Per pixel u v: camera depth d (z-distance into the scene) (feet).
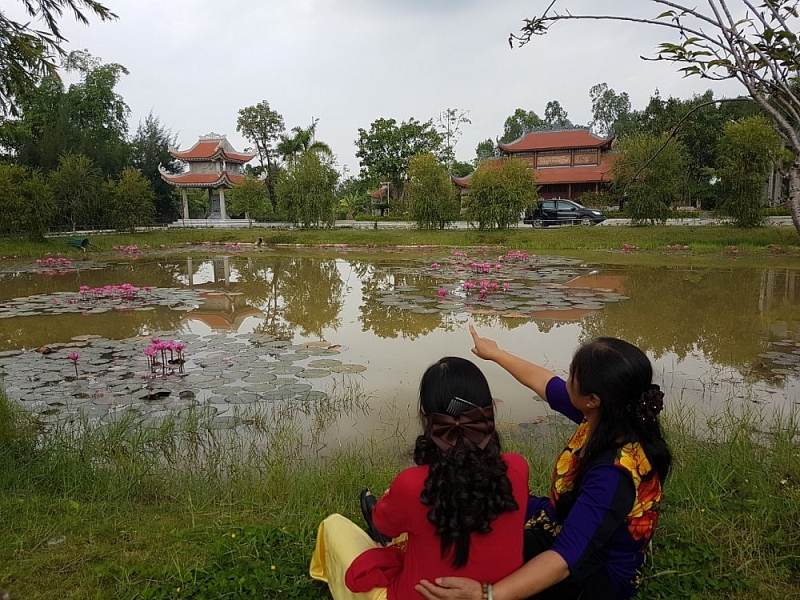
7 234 81.15
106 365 23.98
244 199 117.70
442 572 6.17
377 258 71.20
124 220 99.91
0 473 13.19
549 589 6.96
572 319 32.58
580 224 96.94
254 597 8.68
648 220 92.79
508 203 88.74
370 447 16.10
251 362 24.40
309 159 105.91
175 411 18.79
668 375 22.18
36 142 109.09
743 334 28.78
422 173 97.66
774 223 84.58
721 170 80.59
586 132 116.16
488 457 5.94
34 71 21.84
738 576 8.91
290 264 65.87
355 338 29.14
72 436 15.79
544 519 7.70
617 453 6.48
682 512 10.76
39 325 32.37
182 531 10.63
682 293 40.68
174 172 134.00
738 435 14.65
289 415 18.66
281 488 12.53
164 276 56.13
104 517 11.41
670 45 7.80
